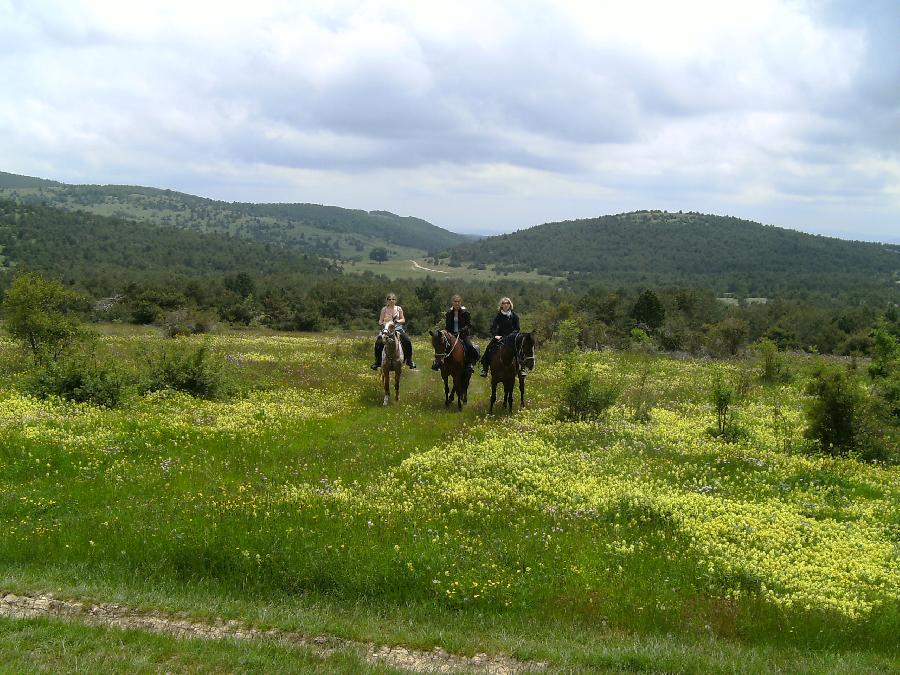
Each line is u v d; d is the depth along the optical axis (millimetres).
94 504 11016
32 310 21484
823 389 16141
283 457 13992
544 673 6859
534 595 8672
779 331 55969
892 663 7438
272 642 7230
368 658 7207
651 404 21312
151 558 9273
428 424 17422
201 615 7949
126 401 17312
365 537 9789
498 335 19719
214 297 74750
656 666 7062
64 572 8898
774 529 10844
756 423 18688
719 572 9305
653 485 12914
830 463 14625
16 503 10773
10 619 7289
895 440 15930
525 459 14211
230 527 9930
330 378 24734
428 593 8680
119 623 7648
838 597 8906
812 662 7387
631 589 8852
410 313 76062
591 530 10602
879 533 10984
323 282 97812
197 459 13492
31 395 17125
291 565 9016
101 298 71750
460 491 12055
